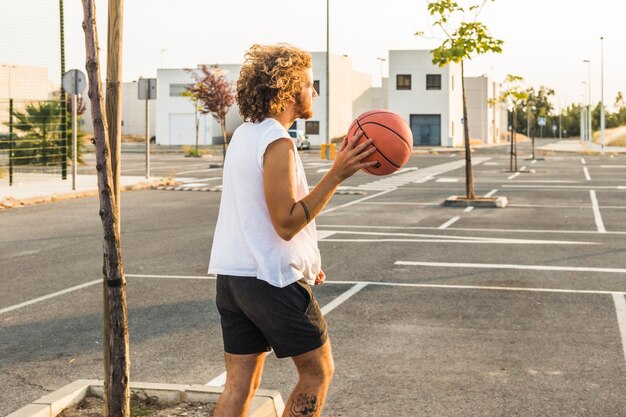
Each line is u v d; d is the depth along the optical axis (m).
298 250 3.21
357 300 8.08
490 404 4.89
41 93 33.00
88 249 11.87
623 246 11.84
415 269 9.95
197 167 35.50
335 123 76.12
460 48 17.94
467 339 6.48
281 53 3.25
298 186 3.19
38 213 16.84
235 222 3.21
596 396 5.03
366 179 28.92
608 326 6.89
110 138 3.85
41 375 5.60
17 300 8.22
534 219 15.73
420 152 58.66
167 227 14.45
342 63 77.81
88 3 3.61
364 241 12.59
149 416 4.23
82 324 7.15
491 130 101.19
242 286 3.16
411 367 5.70
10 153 23.03
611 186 24.58
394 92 76.06
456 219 15.79
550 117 150.62
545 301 7.97
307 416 3.22
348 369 5.66
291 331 3.15
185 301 8.09
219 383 5.35
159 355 6.06
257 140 3.16
